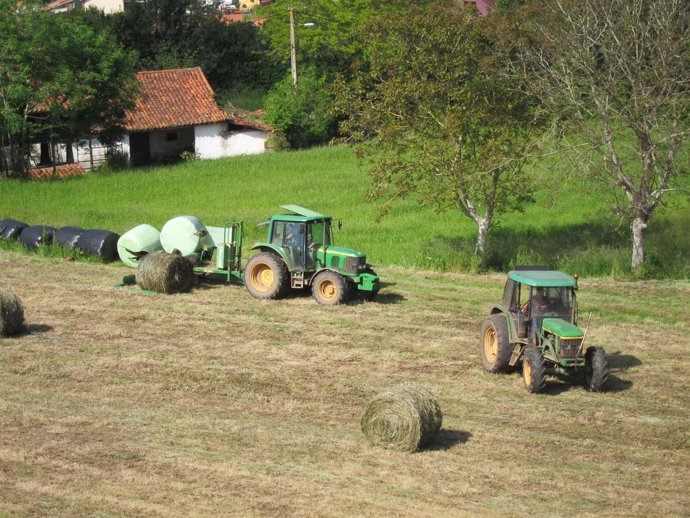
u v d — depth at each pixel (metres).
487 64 46.22
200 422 26.19
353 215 61.91
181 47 123.88
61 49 82.12
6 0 81.25
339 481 22.20
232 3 192.50
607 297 43.28
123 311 39.38
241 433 25.39
